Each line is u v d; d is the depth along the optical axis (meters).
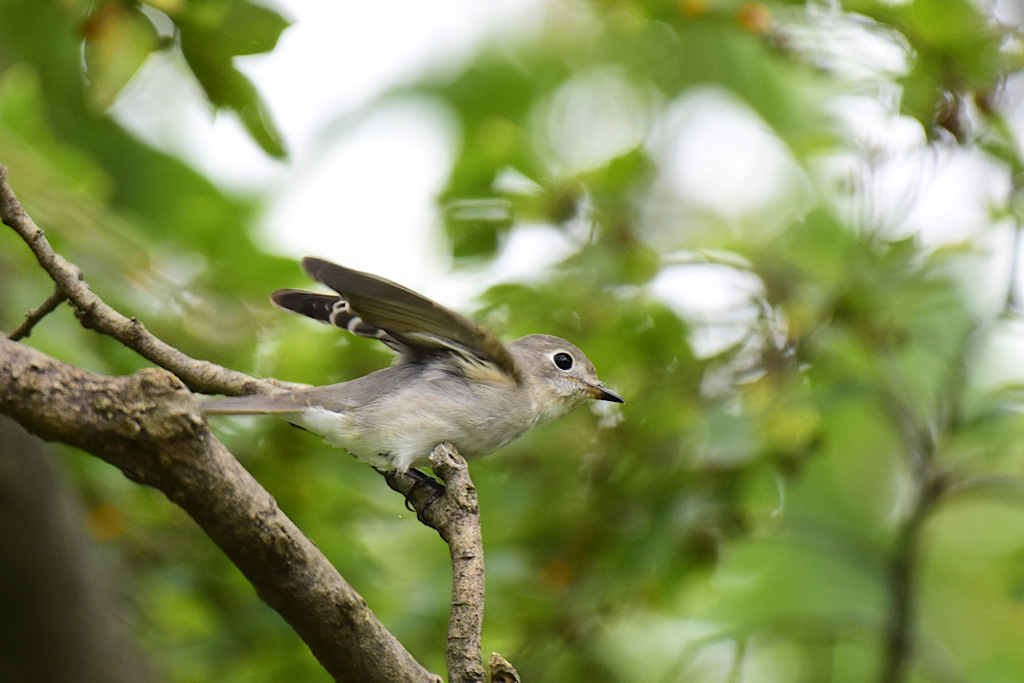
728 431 10.12
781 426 10.35
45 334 9.20
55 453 8.16
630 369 11.06
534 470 11.15
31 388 5.02
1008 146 10.28
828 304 10.70
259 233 13.24
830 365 11.41
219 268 11.30
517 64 15.85
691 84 15.42
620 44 15.75
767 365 10.70
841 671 15.34
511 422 9.59
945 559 16.69
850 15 9.87
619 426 10.92
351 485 10.80
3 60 11.37
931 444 11.00
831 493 14.84
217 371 7.89
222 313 10.86
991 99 9.95
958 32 9.54
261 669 10.41
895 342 10.97
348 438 8.94
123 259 10.45
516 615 10.81
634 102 15.59
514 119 15.55
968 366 10.98
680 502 10.60
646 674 13.62
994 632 16.30
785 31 10.18
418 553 11.88
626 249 10.98
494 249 10.95
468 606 6.23
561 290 10.95
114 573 9.95
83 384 5.13
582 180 11.02
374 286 7.35
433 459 6.77
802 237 12.03
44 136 10.82
